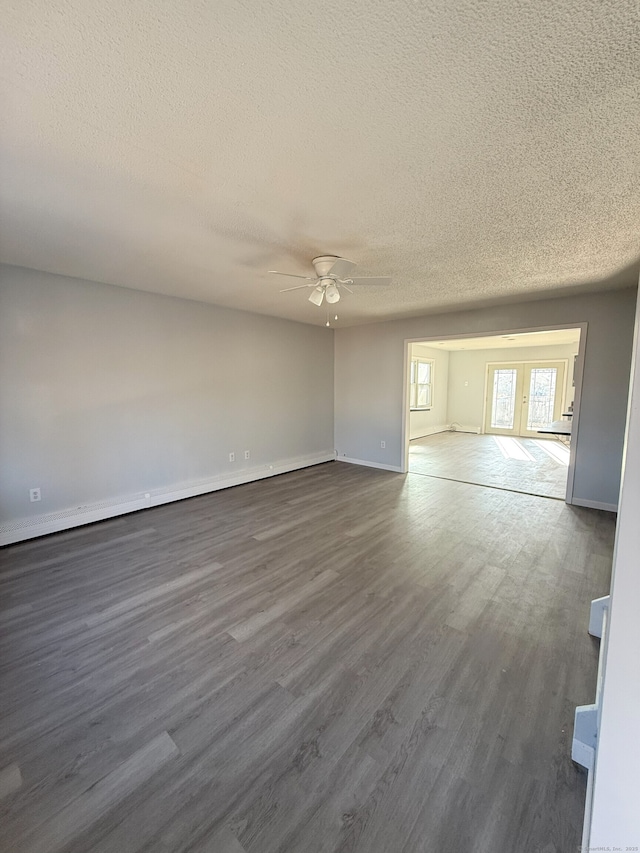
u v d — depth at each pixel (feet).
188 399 15.06
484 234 8.21
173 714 5.33
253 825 4.00
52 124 4.72
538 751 4.79
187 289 13.09
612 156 5.42
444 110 4.51
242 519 12.93
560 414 29.66
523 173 5.88
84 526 12.26
